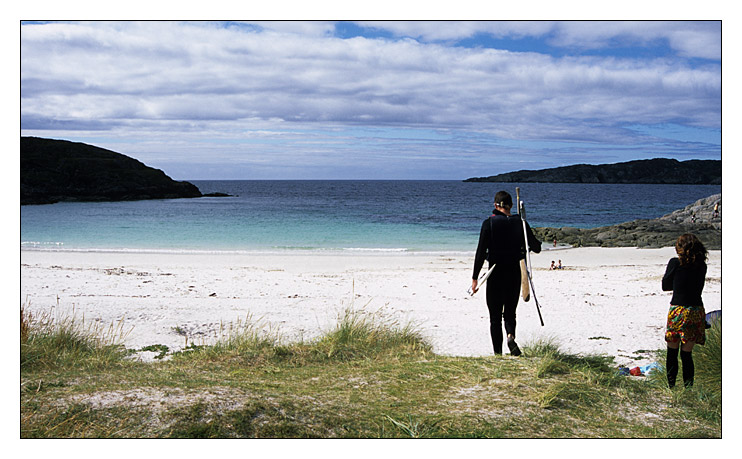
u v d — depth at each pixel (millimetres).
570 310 11445
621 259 23453
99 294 12797
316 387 4629
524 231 5887
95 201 70188
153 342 8375
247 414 3762
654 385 5070
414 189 146375
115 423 3633
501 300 5910
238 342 6766
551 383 4676
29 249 23891
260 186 180125
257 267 18922
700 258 5043
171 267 18359
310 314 10805
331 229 35906
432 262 21047
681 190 130000
